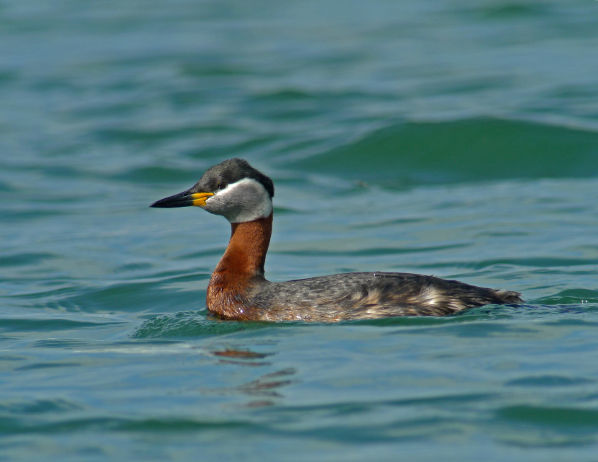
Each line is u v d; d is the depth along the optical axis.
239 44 42.31
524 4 46.72
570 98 30.53
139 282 16.75
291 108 32.06
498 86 32.81
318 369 11.02
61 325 14.25
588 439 8.96
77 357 12.18
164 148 28.64
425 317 12.72
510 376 10.51
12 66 39.62
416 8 48.50
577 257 17.25
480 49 39.16
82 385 10.94
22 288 16.72
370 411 9.70
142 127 30.81
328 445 8.97
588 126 27.16
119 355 12.18
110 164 27.11
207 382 10.80
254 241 14.04
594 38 39.69
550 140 26.67
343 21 46.44
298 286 13.55
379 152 26.97
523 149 26.47
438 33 42.75
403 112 29.95
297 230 20.53
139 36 44.78
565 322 12.45
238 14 49.47
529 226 19.92
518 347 11.50
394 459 8.62
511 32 41.94
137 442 9.23
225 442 9.14
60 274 17.64
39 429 9.62
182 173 26.16
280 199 23.53
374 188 24.70
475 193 23.59
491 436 9.06
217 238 20.12
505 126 27.30
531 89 31.98
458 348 11.52
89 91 35.72
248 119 31.19
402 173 25.98
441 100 31.36
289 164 26.88
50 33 46.00
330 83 34.91
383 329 12.41
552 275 16.08
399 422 9.41
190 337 12.88
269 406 9.96
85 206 23.20
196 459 8.79
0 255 18.95
